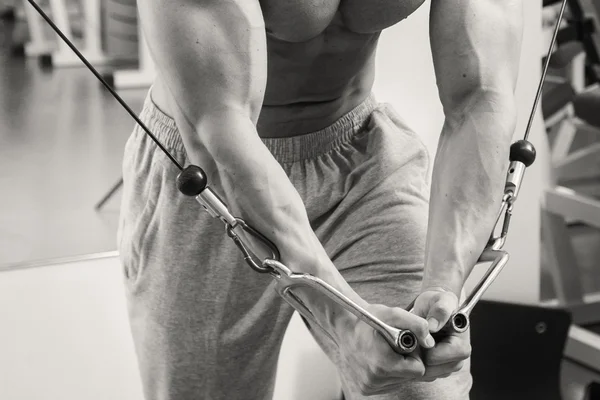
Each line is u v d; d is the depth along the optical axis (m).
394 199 1.30
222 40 1.02
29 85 4.39
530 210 2.44
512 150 1.10
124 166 1.48
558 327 2.31
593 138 2.96
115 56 4.78
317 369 2.29
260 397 1.49
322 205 1.34
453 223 1.06
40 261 2.20
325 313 1.01
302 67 1.26
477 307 2.34
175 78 1.03
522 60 2.37
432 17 1.15
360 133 1.37
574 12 2.67
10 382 2.15
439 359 0.98
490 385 2.33
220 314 1.41
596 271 3.10
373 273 1.29
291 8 1.15
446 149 1.11
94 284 2.20
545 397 2.31
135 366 2.21
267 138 1.34
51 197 2.92
